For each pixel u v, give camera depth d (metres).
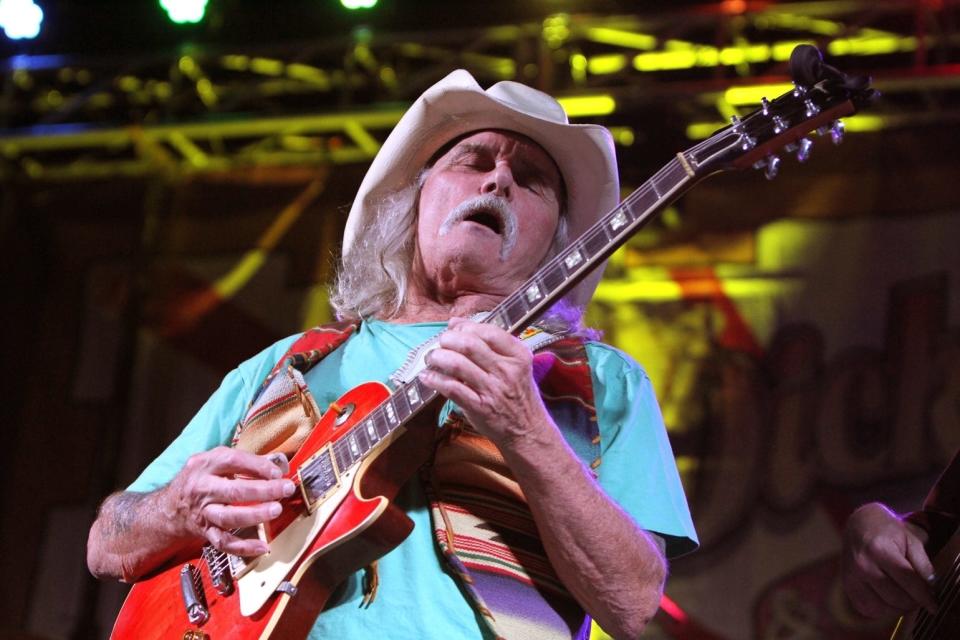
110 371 7.43
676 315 6.62
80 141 7.64
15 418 7.44
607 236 2.04
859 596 2.44
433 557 2.16
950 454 5.99
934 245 6.35
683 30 6.96
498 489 2.20
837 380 6.30
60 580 7.08
